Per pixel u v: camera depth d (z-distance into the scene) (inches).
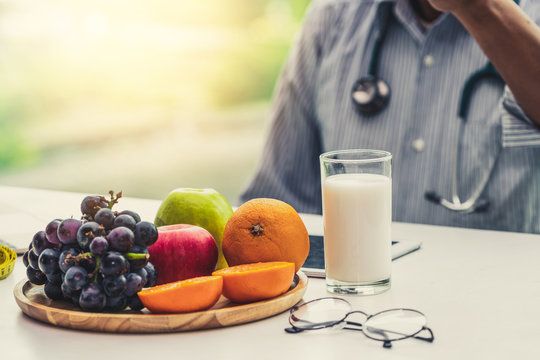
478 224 66.1
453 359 26.9
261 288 31.7
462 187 66.5
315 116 75.5
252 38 313.3
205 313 30.2
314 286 37.2
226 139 316.8
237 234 34.4
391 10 68.2
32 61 311.0
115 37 313.0
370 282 35.1
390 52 69.1
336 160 35.2
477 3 51.5
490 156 64.9
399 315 30.4
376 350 27.9
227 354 28.0
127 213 32.2
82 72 316.2
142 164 318.7
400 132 68.7
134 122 318.7
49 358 28.1
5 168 311.7
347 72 71.9
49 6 309.1
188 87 317.7
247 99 319.3
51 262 31.7
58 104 314.7
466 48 65.6
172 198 37.3
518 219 64.6
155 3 313.3
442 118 66.9
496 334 29.3
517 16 52.5
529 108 56.6
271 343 29.0
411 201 68.7
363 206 34.6
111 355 28.2
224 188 314.7
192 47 315.9
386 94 68.1
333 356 27.5
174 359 27.6
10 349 29.1
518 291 35.1
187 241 34.1
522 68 53.6
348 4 73.0
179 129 319.9
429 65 67.2
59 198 65.6
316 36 74.7
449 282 37.0
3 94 308.7
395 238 47.1
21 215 55.9
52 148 315.9
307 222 53.4
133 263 30.8
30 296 34.5
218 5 311.7
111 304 30.9
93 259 30.4
